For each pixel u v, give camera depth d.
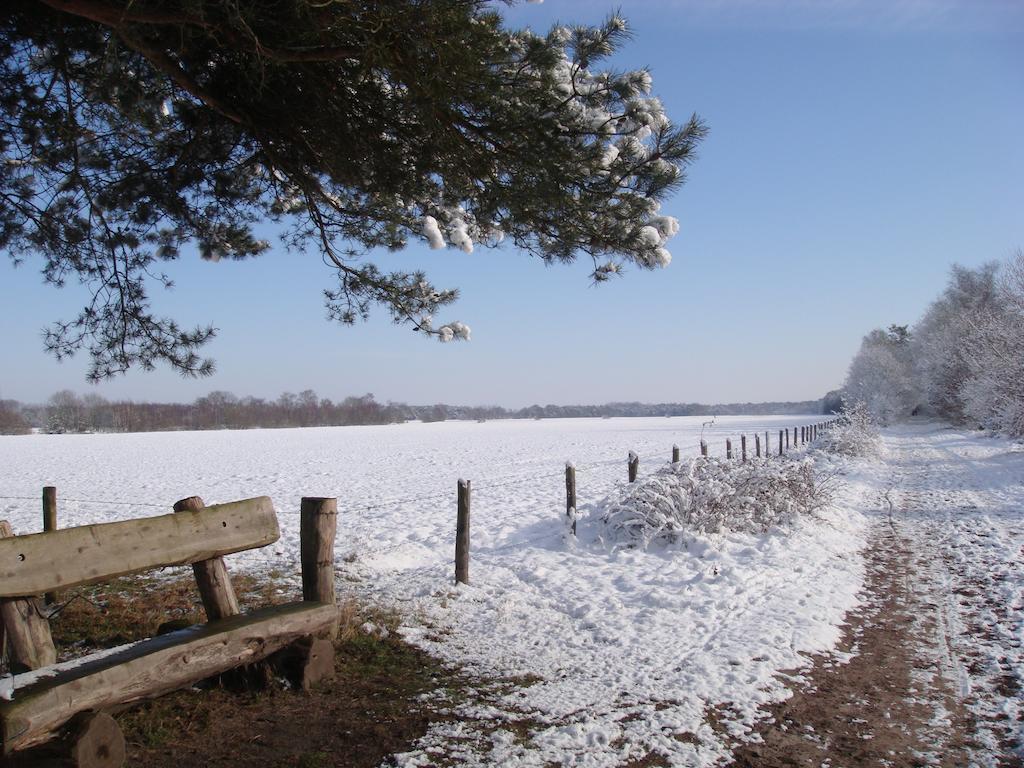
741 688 4.92
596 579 8.32
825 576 8.30
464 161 5.18
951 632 6.40
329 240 6.96
